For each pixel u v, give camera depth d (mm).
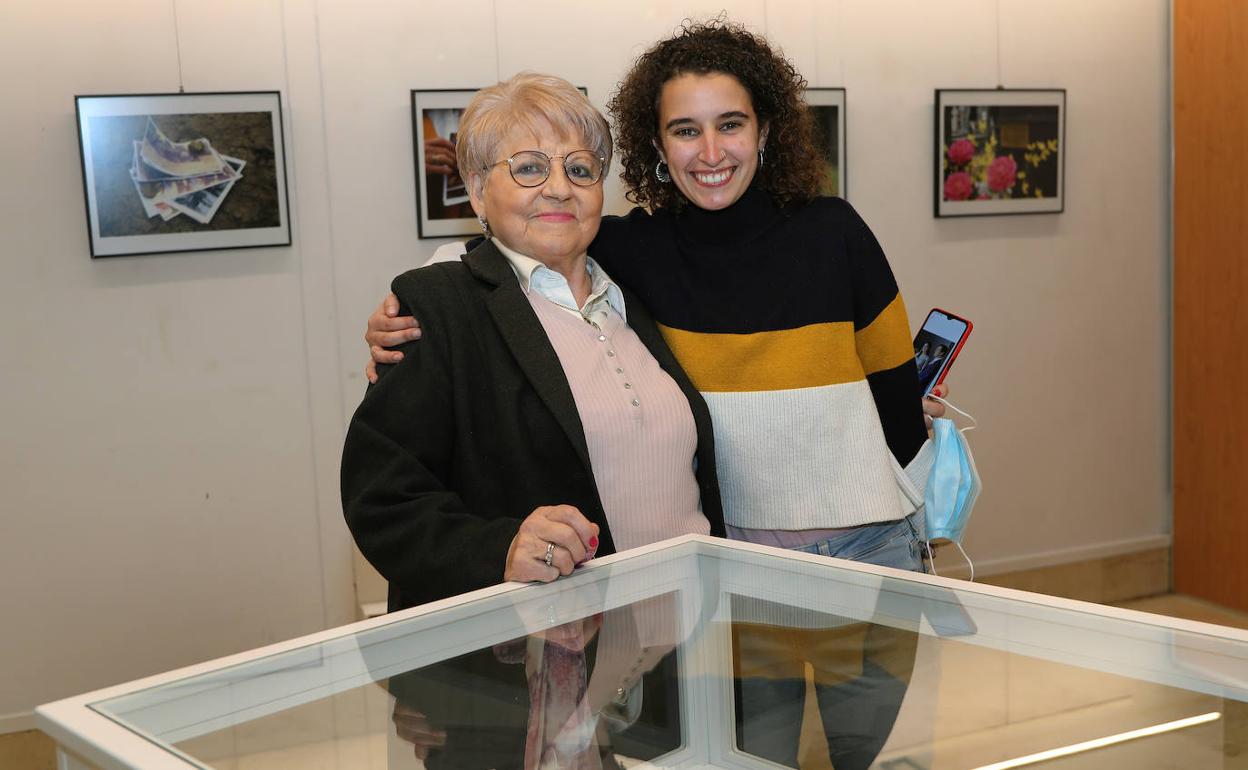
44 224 3557
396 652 1095
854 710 939
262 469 3850
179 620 3779
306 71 3795
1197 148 4848
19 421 3570
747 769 843
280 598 3898
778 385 2004
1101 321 4988
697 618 1188
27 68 3504
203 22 3670
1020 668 1018
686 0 4230
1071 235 4902
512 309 1839
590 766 854
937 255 4676
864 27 4480
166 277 3693
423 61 3922
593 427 1810
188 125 3637
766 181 2141
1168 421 5145
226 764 835
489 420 1805
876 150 4539
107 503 3676
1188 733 869
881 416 2166
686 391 1939
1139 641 1077
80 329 3615
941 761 842
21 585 3605
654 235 2131
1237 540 4812
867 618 1169
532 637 1138
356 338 3928
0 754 3541
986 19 4660
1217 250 4789
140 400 3693
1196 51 4809
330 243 3871
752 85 2074
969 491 2184
